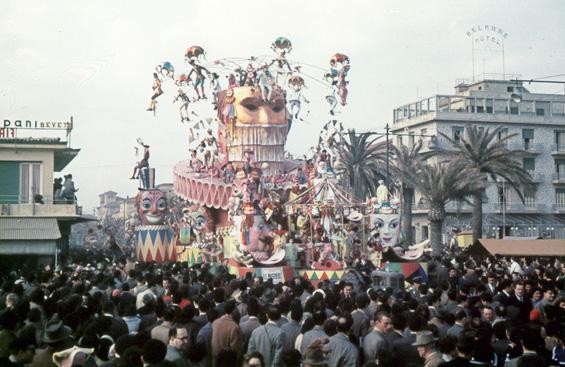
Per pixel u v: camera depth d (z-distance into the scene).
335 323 11.54
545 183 92.56
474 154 64.69
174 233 48.84
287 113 48.59
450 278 24.22
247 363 9.41
